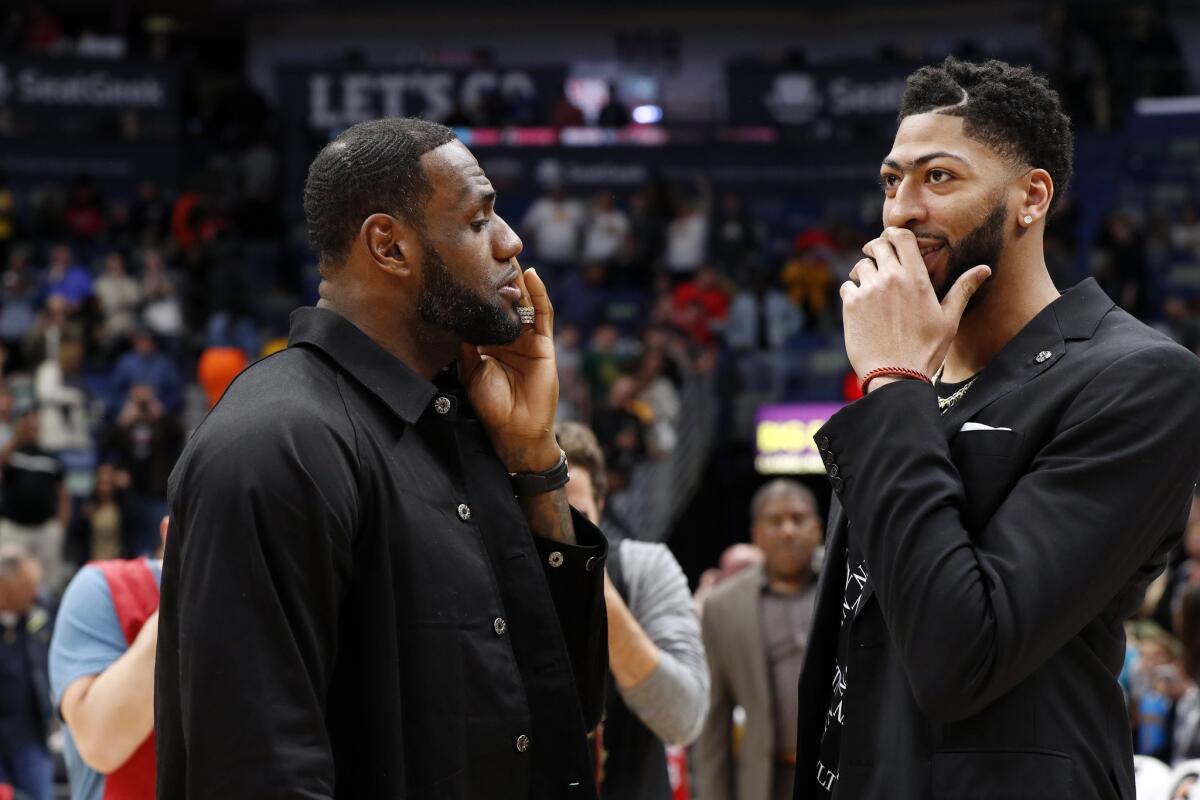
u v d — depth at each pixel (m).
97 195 22.34
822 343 19.44
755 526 6.14
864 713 2.55
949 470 2.47
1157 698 6.88
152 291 19.39
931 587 2.36
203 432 2.41
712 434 17.42
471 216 2.58
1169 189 23.83
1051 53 25.28
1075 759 2.41
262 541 2.31
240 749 2.25
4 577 8.10
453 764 2.41
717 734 6.08
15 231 21.62
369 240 2.56
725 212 22.59
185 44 29.33
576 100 27.58
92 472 16.06
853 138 24.17
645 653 4.08
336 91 24.48
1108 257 20.50
